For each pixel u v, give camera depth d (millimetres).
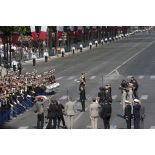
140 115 38500
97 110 38531
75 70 89250
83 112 48125
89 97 57250
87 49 148000
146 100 55594
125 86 51094
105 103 39375
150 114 47156
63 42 136000
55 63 104562
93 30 168500
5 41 95438
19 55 106688
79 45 150000
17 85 49781
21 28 100875
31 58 112312
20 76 56250
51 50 122875
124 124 42094
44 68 94562
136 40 193375
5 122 44031
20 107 48000
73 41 149000
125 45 162000
